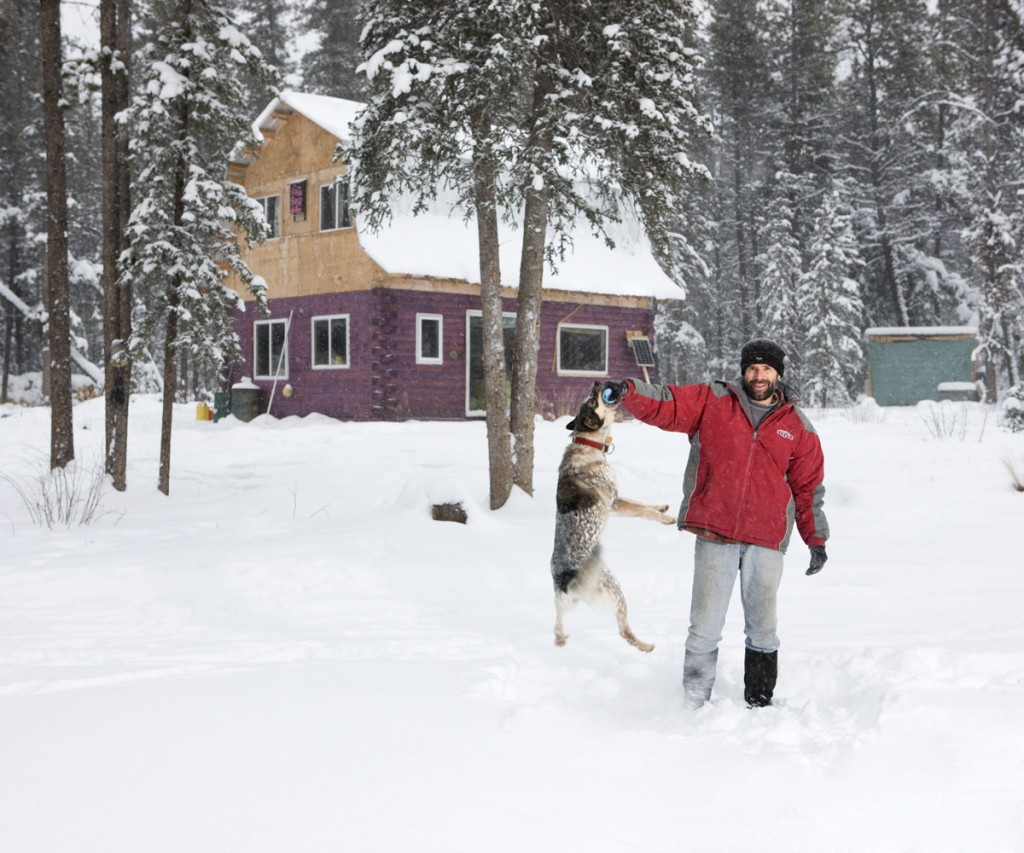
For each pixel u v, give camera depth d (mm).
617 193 11422
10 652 5328
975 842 2752
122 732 3746
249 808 2992
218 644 5574
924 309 42375
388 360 21922
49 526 9930
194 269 11891
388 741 3643
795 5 42938
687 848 2748
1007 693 4031
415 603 6844
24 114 35500
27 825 2859
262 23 42469
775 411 4430
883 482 11656
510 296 23469
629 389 4562
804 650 5176
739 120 43844
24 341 43812
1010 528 9352
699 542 4480
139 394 30797
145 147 11969
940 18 40500
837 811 2980
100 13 12219
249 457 16094
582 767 3387
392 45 10023
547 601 6934
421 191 10961
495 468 10516
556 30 10508
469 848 2729
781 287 36500
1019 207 28531
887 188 41500
